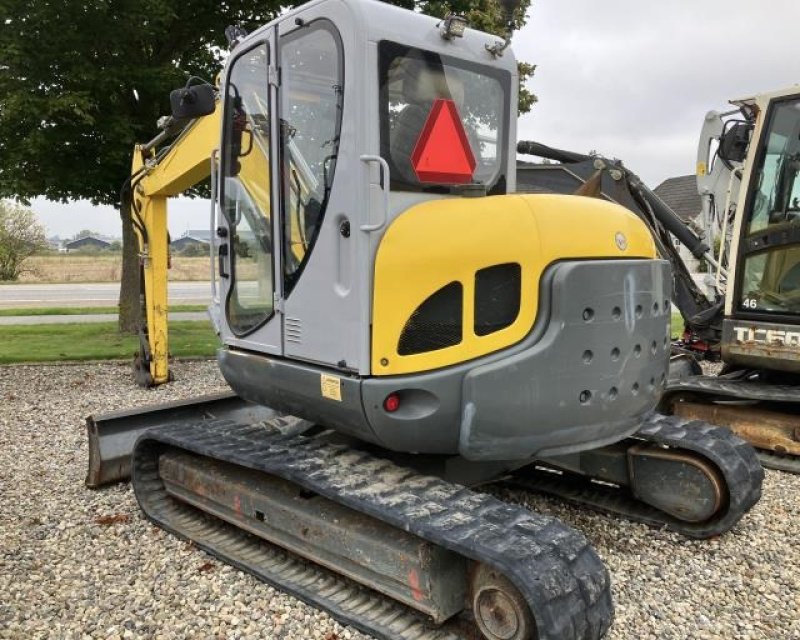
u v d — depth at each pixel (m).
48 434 6.14
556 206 3.05
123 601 3.34
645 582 3.55
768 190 5.47
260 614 3.22
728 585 3.53
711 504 3.95
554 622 2.46
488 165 3.49
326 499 3.46
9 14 8.30
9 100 8.20
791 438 5.44
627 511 4.36
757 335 5.50
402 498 3.00
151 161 6.67
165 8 8.73
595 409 3.05
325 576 3.48
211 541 3.92
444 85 3.23
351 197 2.98
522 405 2.91
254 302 3.74
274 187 3.43
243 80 3.76
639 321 3.15
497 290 2.96
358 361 3.01
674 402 6.16
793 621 3.19
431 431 3.01
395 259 2.95
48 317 14.84
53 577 3.57
